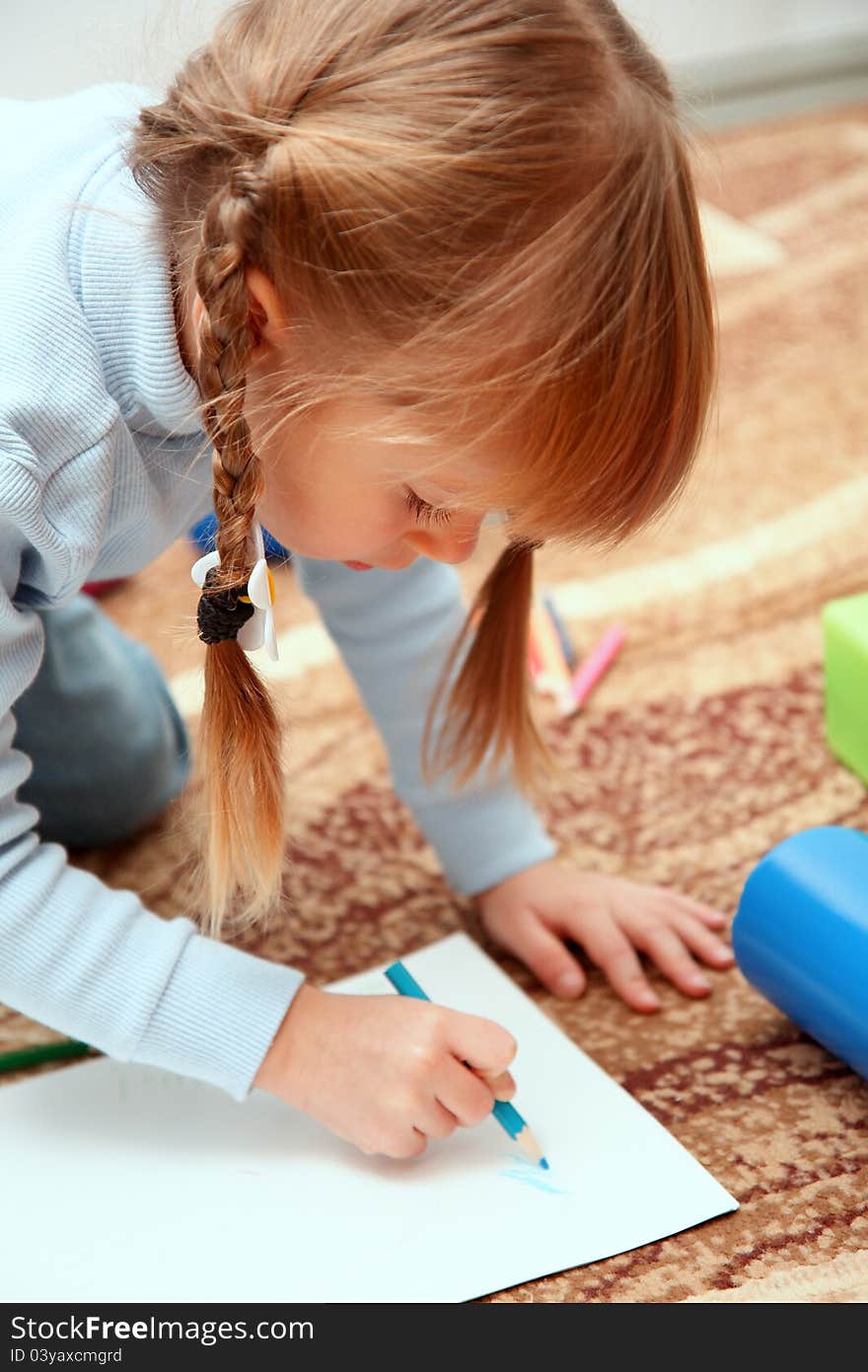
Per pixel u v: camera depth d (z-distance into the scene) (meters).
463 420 0.61
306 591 0.93
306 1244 0.71
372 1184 0.74
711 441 1.39
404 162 0.59
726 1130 0.77
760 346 1.53
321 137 0.59
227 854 0.74
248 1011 0.74
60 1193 0.75
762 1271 0.68
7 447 0.67
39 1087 0.82
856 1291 0.67
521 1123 0.74
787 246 1.70
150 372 0.69
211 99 0.63
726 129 2.02
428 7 0.61
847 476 1.32
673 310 0.61
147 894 0.99
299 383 0.63
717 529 1.29
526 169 0.59
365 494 0.66
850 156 1.90
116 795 1.01
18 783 0.74
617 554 1.28
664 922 0.90
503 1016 0.84
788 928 0.77
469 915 0.96
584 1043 0.85
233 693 0.70
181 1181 0.75
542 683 1.14
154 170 0.67
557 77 0.59
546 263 0.59
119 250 0.69
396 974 0.80
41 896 0.73
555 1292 0.68
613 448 0.62
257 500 0.64
